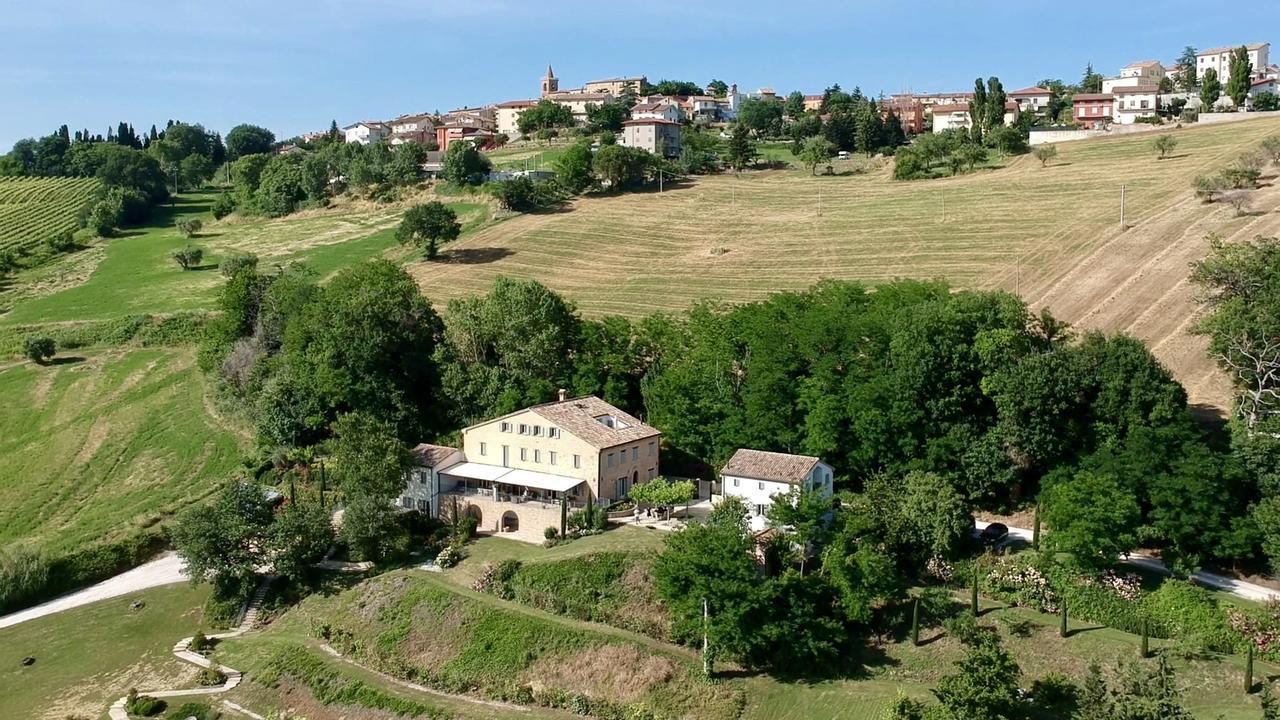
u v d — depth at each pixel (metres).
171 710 76.62
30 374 149.12
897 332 98.25
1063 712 66.81
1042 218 162.62
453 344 120.94
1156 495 82.12
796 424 100.44
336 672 79.25
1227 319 94.50
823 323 101.88
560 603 82.12
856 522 81.19
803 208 196.88
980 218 169.62
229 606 90.69
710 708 71.31
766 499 90.31
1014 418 92.25
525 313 117.56
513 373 116.00
